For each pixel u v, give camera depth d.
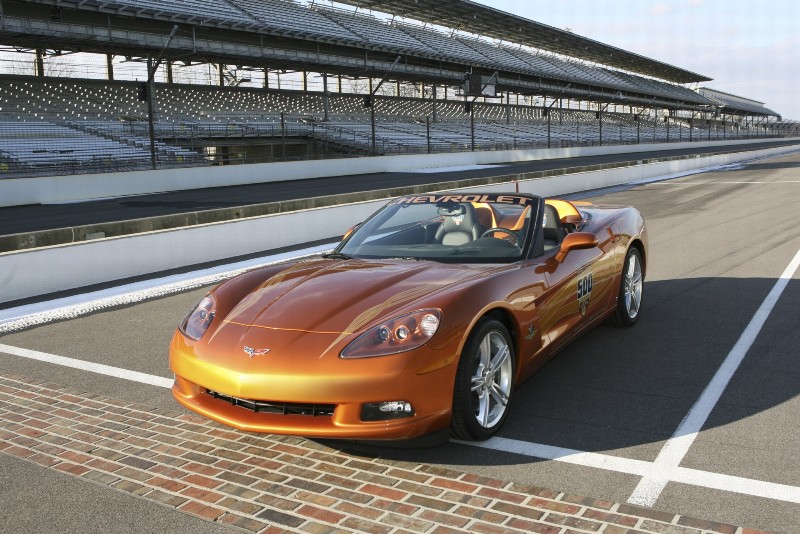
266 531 2.33
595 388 3.74
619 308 4.80
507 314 3.21
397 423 2.69
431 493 2.58
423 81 48.25
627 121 81.81
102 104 31.09
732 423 3.20
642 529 2.29
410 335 2.73
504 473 2.74
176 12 28.81
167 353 4.66
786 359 4.12
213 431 3.26
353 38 38.91
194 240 8.66
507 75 55.19
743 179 21.88
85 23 30.05
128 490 2.67
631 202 15.38
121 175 21.84
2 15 23.86
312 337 2.81
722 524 2.31
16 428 3.35
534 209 3.95
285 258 8.90
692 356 4.25
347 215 11.49
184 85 34.69
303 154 39.16
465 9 46.97
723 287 6.20
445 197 4.21
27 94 28.52
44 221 14.66
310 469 2.82
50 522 2.43
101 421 3.42
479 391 3.04
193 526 2.38
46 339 5.14
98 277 7.51
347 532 2.31
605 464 2.81
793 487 2.56
